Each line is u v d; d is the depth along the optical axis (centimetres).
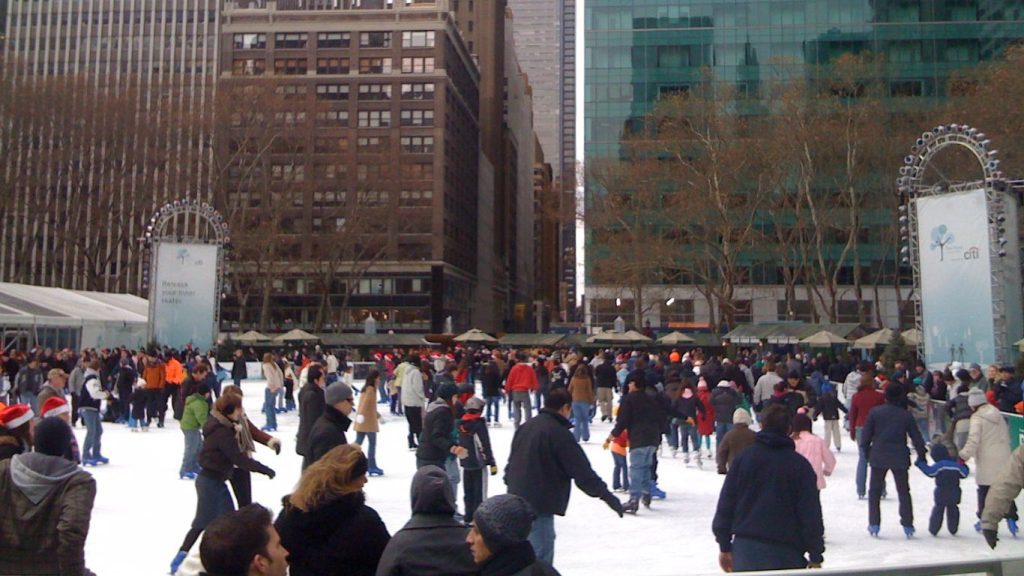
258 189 7994
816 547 566
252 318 8844
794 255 6109
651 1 7206
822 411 1923
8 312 3478
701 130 5375
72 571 437
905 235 2895
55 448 466
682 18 7162
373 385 1495
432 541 419
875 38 6919
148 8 12525
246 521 333
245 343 5194
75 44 12581
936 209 2648
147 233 4044
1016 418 1332
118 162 6097
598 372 2508
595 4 7256
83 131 5838
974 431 1022
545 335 5969
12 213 6838
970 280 2536
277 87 7269
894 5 6912
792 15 7050
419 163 8875
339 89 8969
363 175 8794
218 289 3984
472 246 10769
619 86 7162
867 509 1240
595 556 931
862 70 5156
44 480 448
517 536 395
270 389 2227
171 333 3919
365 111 8944
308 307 8781
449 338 5944
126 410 2341
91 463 1557
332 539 433
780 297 6888
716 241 5931
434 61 8962
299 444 1037
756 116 6109
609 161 5906
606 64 7200
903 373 2019
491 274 12331
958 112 4362
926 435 1825
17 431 552
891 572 376
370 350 6019
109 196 6078
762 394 1866
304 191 6806
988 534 594
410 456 1744
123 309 4672
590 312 6794
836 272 5016
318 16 9025
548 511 703
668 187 5956
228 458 807
